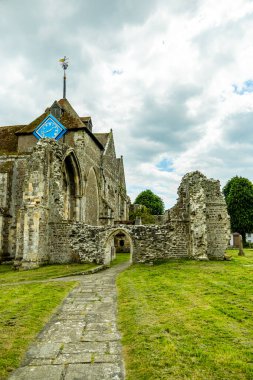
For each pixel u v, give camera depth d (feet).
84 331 21.49
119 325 22.75
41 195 63.05
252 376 14.07
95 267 58.75
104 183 117.50
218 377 14.07
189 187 63.16
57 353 17.65
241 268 50.08
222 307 25.68
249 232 150.51
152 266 58.03
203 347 17.34
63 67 107.55
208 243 64.28
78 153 92.89
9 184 83.92
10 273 54.65
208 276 42.96
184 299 29.48
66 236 66.44
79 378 14.62
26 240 61.67
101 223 111.96
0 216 79.20
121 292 34.99
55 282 42.75
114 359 16.74
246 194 150.00
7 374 15.06
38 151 64.95
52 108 96.89
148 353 16.76
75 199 88.99
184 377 14.12
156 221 173.78
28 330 21.24
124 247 126.72
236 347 17.31
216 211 65.26
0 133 102.94
